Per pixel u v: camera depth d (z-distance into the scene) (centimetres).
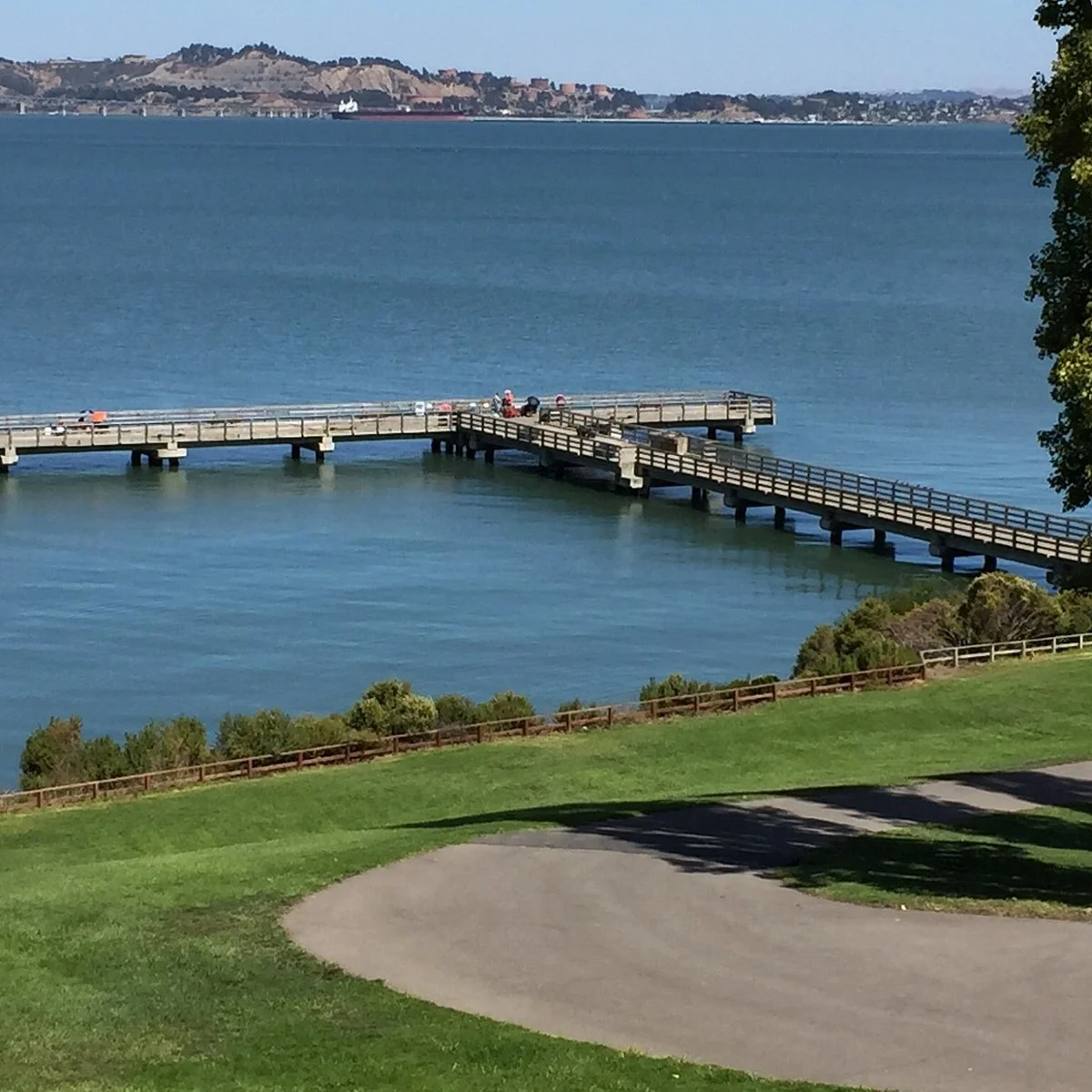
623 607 6900
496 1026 2350
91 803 4247
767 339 14338
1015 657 5478
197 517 8281
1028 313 16150
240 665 6003
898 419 10919
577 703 5009
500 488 9138
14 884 3288
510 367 12838
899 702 4912
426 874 3147
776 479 8344
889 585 7312
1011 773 4106
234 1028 2392
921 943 2658
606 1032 2325
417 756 4569
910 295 17538
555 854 3284
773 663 6153
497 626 6575
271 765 4481
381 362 12900
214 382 11875
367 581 7188
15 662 5984
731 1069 2180
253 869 3225
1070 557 7106
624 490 9088
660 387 12094
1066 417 3031
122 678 5838
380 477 9331
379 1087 2158
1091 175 2788
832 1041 2269
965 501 7725
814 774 4225
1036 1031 2289
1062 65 2880
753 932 2731
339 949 2711
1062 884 3045
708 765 4378
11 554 7494
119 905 3000
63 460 9594
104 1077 2234
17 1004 2512
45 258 19888
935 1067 2175
